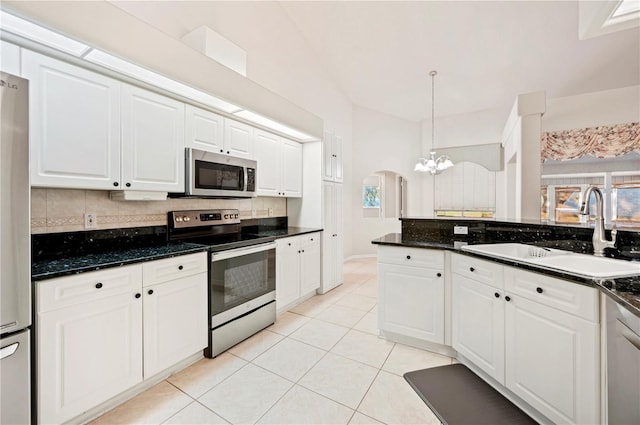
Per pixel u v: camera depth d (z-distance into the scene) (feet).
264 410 5.31
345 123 18.21
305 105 13.79
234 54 8.52
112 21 5.19
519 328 5.19
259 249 8.51
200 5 8.73
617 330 3.61
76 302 4.67
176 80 6.32
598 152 14.66
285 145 11.44
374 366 6.78
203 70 6.95
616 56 12.13
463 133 20.47
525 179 11.91
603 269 5.35
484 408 5.36
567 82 14.32
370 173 20.54
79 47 5.01
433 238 8.95
